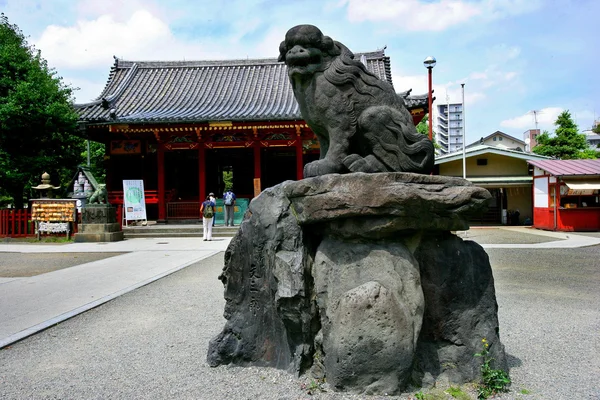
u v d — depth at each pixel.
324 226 3.70
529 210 25.64
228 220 21.91
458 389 3.49
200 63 30.03
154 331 5.71
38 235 18.89
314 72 4.01
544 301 7.06
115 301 7.48
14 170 20.41
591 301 7.04
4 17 22.84
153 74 29.30
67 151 23.20
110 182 24.42
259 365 4.20
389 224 3.35
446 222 3.49
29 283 9.08
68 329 5.85
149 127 21.98
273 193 4.08
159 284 9.02
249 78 28.67
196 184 29.05
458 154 24.45
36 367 4.48
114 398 3.70
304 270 3.70
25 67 20.53
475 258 3.84
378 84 4.03
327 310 3.56
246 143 23.28
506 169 24.66
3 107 18.91
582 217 20.33
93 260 12.65
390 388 3.32
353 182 3.33
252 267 4.19
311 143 23.92
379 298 3.31
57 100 21.41
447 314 3.68
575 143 34.12
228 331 4.34
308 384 3.66
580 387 3.71
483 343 3.65
